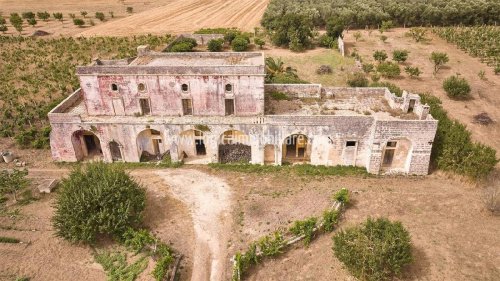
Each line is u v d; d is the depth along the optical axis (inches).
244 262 1187.9
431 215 1416.1
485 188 1553.9
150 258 1251.8
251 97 1660.9
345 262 1148.5
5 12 4475.9
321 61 2874.0
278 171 1688.0
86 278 1190.3
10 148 1909.4
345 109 1764.3
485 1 3789.4
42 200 1533.0
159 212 1455.5
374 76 2573.8
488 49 2967.5
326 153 1688.0
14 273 1203.2
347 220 1387.8
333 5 3944.4
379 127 1546.5
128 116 1722.4
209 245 1304.1
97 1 4968.0
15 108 2257.6
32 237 1341.0
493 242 1293.1
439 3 3833.7
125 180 1396.4
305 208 1449.3
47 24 4028.1
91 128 1678.2
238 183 1615.4
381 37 3351.4
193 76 1617.9
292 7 3838.6
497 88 2471.7
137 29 3799.2
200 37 3240.7
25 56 3009.4
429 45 3233.3
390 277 1161.4
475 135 1959.9
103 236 1342.3
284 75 2491.4
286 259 1241.4
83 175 1387.8
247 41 3129.9
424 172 1642.5
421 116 1594.5
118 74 1625.2
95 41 3371.1
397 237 1149.1
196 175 1668.3
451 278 1162.6
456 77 2460.6
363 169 1684.3
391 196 1518.2
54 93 2455.7
